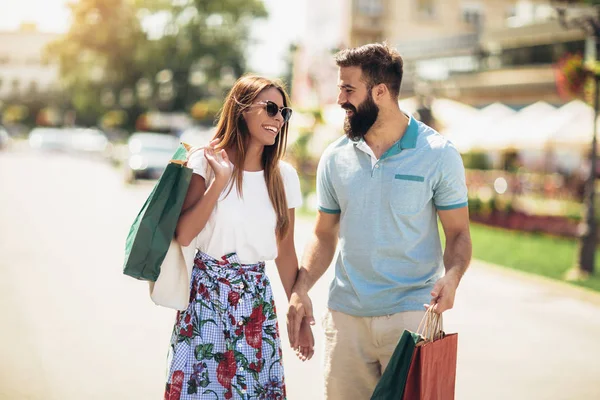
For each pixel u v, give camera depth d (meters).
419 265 3.73
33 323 7.61
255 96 3.60
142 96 71.06
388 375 3.28
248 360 3.57
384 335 3.75
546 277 12.48
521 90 34.66
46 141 62.25
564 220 19.92
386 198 3.70
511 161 33.16
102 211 19.50
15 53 99.25
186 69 67.75
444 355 3.37
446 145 3.68
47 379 5.92
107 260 11.70
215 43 66.62
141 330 7.57
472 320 9.18
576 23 13.11
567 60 13.16
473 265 13.92
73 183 30.06
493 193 21.75
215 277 3.57
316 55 46.22
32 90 99.44
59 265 11.04
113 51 71.75
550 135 22.36
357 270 3.81
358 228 3.77
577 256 12.77
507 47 36.59
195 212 3.43
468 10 46.62
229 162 3.53
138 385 5.91
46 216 17.66
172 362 3.52
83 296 8.99
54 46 74.38
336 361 3.93
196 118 58.31
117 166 48.00
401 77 3.73
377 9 44.56
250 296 3.61
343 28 44.31
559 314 9.81
